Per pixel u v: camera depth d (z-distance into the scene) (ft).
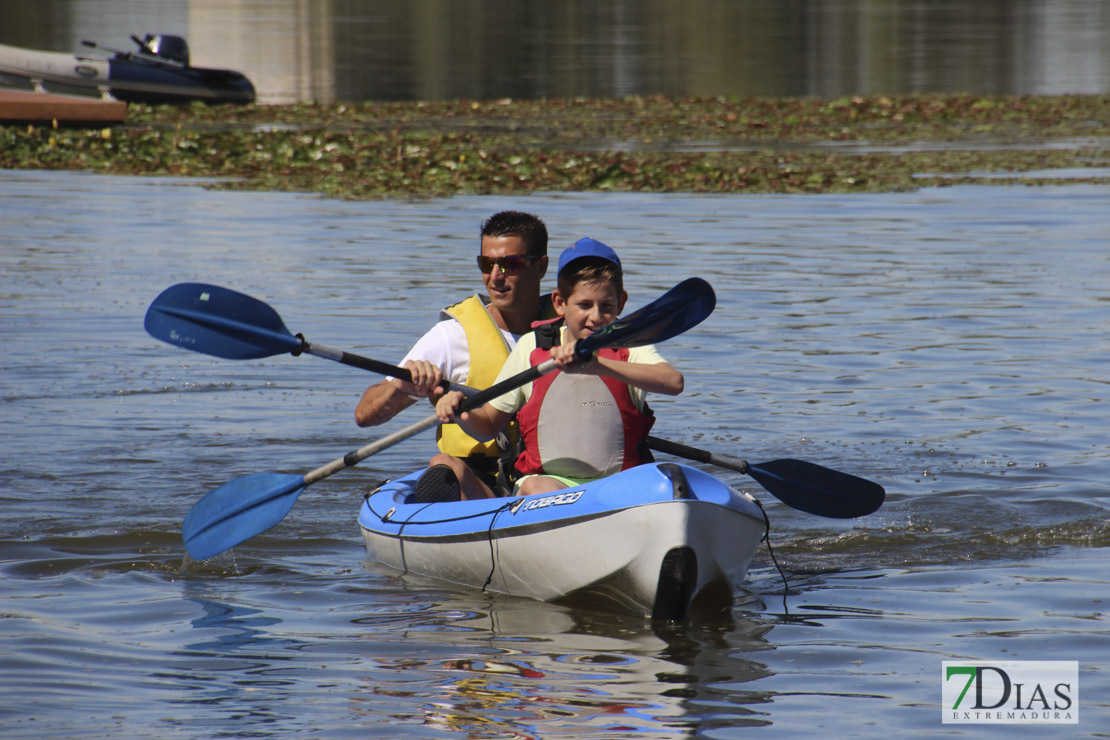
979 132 278.05
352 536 66.95
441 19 560.20
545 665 47.98
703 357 102.47
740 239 156.15
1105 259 143.33
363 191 198.80
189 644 50.16
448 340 62.95
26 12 526.98
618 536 53.21
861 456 77.87
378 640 50.96
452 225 166.30
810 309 119.14
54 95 266.57
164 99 288.71
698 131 272.72
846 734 41.65
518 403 60.39
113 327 109.70
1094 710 43.55
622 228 163.53
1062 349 104.68
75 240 150.71
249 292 122.93
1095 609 54.08
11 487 70.95
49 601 55.16
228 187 201.67
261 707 43.62
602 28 534.37
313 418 86.63
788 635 51.52
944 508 69.00
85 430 82.12
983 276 134.31
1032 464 76.33
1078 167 224.12
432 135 252.42
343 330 108.78
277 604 55.77
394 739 41.11
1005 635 51.08
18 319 111.65
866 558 62.39
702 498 53.42
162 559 61.62
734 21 568.41
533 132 266.16
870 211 179.93
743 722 42.50
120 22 495.00
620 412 58.85
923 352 103.91
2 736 40.83
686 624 53.16
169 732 41.47
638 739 41.19
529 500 57.11
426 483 63.10
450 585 59.21
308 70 386.52
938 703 44.24
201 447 79.41
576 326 57.06
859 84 367.86
